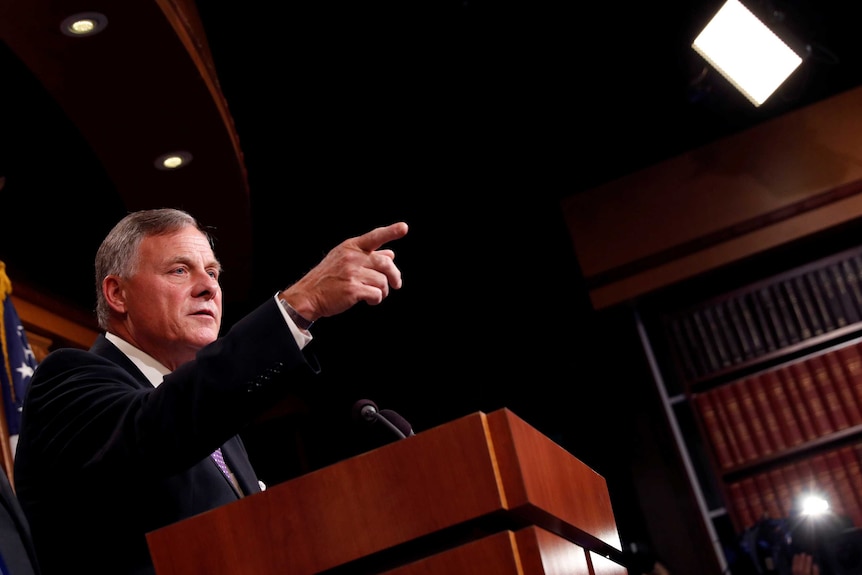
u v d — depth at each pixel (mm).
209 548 928
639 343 5453
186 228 1555
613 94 5180
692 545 5094
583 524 1072
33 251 4520
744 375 5227
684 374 5195
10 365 3557
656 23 4777
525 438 927
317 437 6809
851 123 5273
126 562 1237
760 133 5398
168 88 3646
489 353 5988
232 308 5867
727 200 5328
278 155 5070
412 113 4996
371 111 4914
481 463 882
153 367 1514
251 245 5031
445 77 4848
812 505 4141
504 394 5914
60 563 1247
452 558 869
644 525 5223
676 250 5320
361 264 1111
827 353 4977
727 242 5277
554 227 5750
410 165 5320
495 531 908
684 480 5164
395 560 923
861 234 5320
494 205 5676
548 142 5387
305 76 4617
